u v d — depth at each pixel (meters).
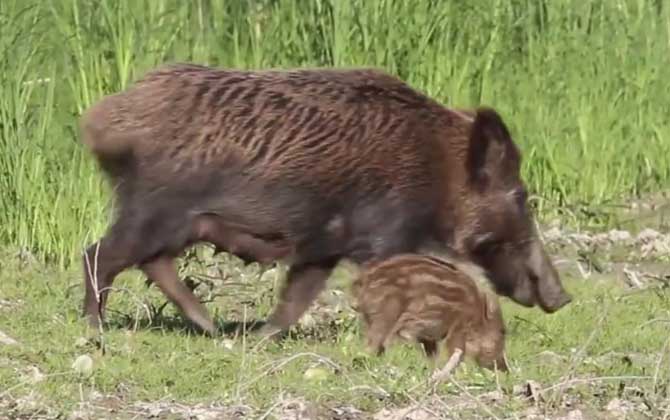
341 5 32.88
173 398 19.45
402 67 33.75
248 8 32.97
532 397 19.38
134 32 30.80
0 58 29.83
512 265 24.22
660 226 34.16
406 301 21.27
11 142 29.55
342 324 24.44
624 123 36.94
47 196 29.28
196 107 22.48
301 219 22.72
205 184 22.44
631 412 19.14
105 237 22.81
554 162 35.28
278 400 18.75
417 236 23.38
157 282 23.03
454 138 23.59
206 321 23.22
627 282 28.91
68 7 31.00
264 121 22.55
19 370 20.45
